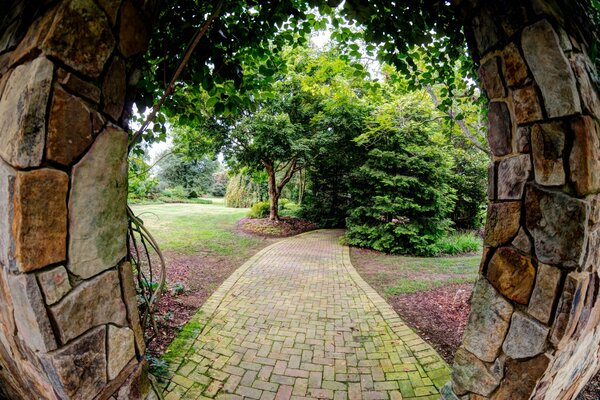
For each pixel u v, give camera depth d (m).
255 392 1.89
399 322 2.85
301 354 2.30
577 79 0.95
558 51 0.93
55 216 0.74
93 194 0.82
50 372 0.80
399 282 4.18
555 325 1.00
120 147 0.89
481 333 1.25
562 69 0.93
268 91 2.20
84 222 0.81
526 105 1.04
